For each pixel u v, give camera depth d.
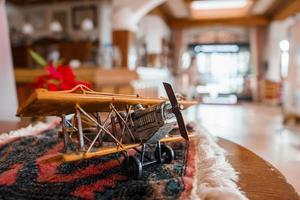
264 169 0.78
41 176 0.72
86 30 6.97
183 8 8.28
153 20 8.44
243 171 0.77
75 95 0.61
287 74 5.41
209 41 11.07
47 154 0.93
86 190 0.63
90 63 6.40
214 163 0.79
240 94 10.91
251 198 0.60
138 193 0.61
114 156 0.81
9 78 2.25
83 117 0.69
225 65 11.23
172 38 10.79
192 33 10.95
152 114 0.73
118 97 0.70
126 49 4.82
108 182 0.67
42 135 1.23
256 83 10.09
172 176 0.70
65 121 0.69
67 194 0.62
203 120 5.48
